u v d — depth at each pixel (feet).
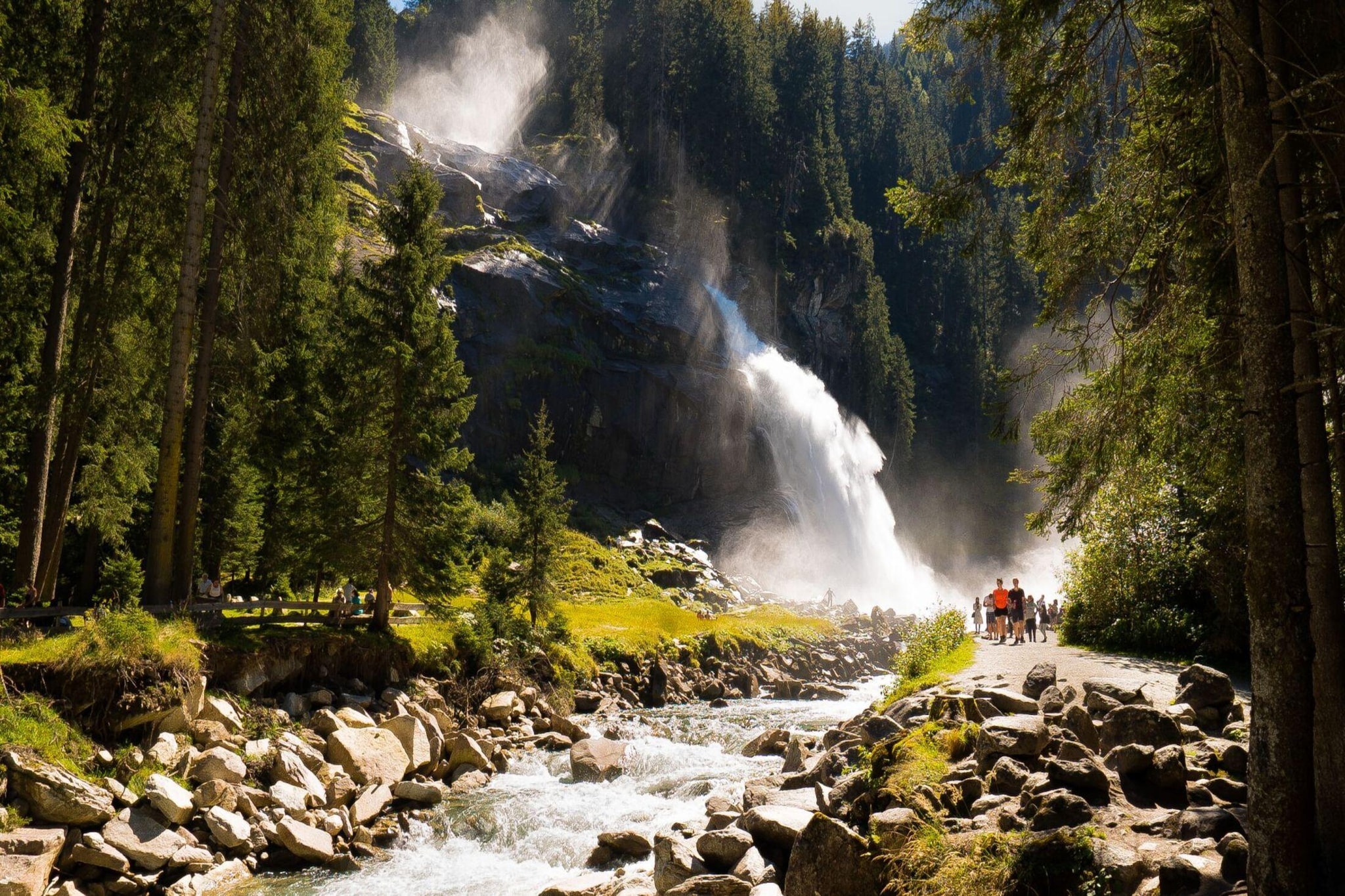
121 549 93.97
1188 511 67.31
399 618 88.58
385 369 82.43
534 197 285.43
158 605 65.16
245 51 73.87
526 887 42.80
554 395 225.15
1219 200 28.66
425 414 82.74
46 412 69.26
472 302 221.25
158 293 77.77
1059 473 36.76
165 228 75.87
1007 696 38.29
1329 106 23.61
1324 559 21.09
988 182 33.86
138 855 42.83
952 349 392.27
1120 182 33.01
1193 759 29.50
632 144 364.17
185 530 69.72
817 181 360.48
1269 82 22.68
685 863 32.99
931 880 23.11
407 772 60.54
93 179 78.33
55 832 41.39
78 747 48.37
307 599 107.86
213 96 69.97
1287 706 20.43
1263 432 21.45
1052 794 25.04
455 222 252.01
